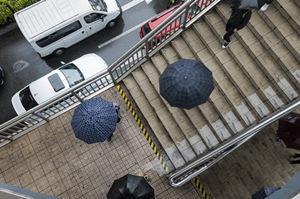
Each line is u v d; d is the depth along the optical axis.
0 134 6.22
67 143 6.88
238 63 6.11
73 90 5.97
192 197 6.46
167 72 5.24
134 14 9.91
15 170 6.67
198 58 6.42
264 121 4.99
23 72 9.44
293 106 4.84
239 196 6.31
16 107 8.01
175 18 5.73
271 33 5.86
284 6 5.70
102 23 9.18
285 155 6.38
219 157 5.48
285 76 5.73
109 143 6.91
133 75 7.15
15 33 9.91
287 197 2.70
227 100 6.18
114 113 5.65
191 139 6.44
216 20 6.32
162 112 6.80
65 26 8.38
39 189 6.53
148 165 6.73
